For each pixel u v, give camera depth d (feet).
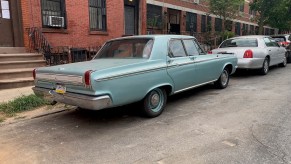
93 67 15.03
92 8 40.93
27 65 29.53
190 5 71.61
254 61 30.83
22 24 32.45
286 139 13.48
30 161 11.80
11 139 14.28
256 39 33.17
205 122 16.31
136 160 11.69
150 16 58.34
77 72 14.23
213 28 82.64
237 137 13.87
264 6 69.77
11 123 16.80
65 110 19.49
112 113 18.62
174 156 11.96
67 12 36.83
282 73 35.27
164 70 17.78
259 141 13.30
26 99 19.84
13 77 27.02
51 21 34.73
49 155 12.34
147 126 15.90
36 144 13.58
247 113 17.85
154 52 17.48
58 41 36.17
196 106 19.99
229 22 78.95
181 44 20.22
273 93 23.45
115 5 44.09
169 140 13.74
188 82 20.31
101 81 13.98
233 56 26.55
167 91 18.85
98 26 42.22
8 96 22.44
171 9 65.51
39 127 16.07
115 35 44.65
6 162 11.75
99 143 13.57
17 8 31.96
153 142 13.53
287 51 46.91
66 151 12.72
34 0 33.30
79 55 37.27
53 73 15.65
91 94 13.94
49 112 18.80
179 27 68.90
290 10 76.64
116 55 18.93
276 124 15.62
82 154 12.37
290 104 19.74
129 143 13.50
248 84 28.07
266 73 34.32
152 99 17.37
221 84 25.50
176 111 18.84
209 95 23.39
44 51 32.37
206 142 13.35
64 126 16.20
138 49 18.04
